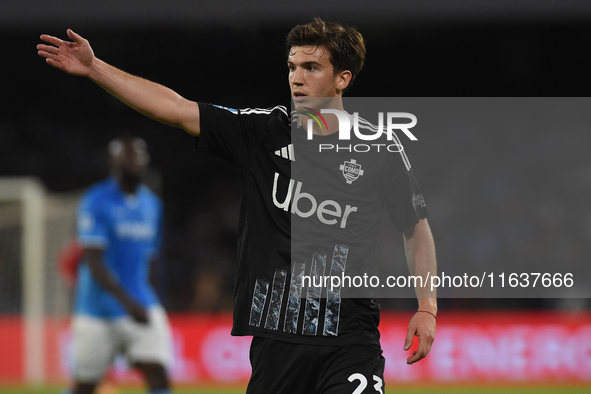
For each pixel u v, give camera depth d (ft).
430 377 136.15
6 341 136.98
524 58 266.57
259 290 38.60
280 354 38.11
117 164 78.07
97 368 76.79
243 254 39.29
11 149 248.11
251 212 39.32
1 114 259.19
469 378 137.08
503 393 123.44
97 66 37.19
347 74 40.60
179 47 263.49
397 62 270.67
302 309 38.27
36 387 130.93
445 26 256.73
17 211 156.15
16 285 156.35
